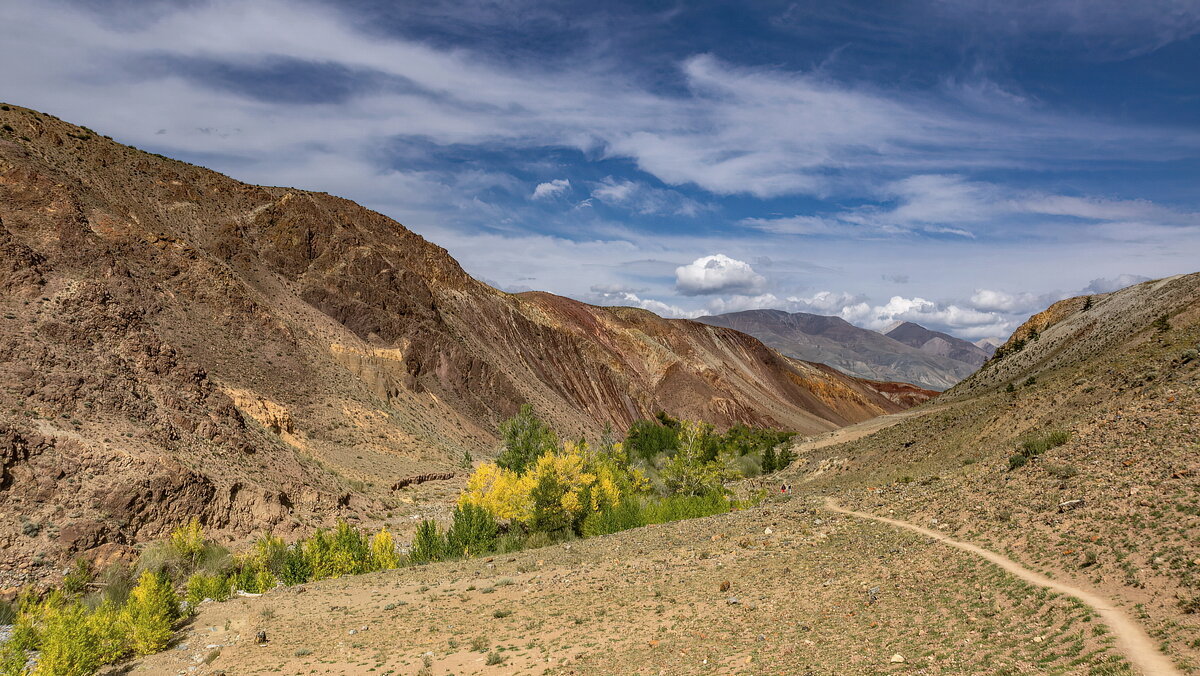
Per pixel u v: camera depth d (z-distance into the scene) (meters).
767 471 86.06
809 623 16.69
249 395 61.97
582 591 24.64
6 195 60.84
